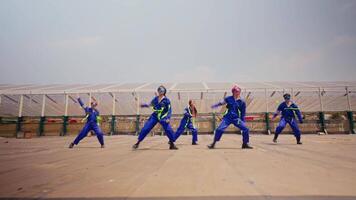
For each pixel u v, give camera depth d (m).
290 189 2.37
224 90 19.50
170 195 2.20
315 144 8.52
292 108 8.82
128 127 19.25
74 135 18.80
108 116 19.31
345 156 5.00
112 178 2.95
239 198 2.09
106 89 19.97
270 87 19.59
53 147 8.27
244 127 6.98
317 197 2.10
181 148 7.34
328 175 3.06
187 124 9.24
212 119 19.42
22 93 19.11
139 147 7.86
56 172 3.38
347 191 2.29
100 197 2.15
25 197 2.16
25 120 18.91
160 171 3.41
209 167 3.72
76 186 2.55
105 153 6.00
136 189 2.42
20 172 3.39
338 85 19.14
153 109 7.05
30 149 7.43
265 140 11.30
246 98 19.55
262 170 3.44
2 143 10.82
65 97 19.28
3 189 2.44
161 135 18.94
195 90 19.59
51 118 18.94
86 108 8.04
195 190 2.37
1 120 18.77
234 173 3.23
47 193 2.29
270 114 18.72
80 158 4.99
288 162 4.20
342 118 18.02
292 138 13.12
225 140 11.68
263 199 2.05
